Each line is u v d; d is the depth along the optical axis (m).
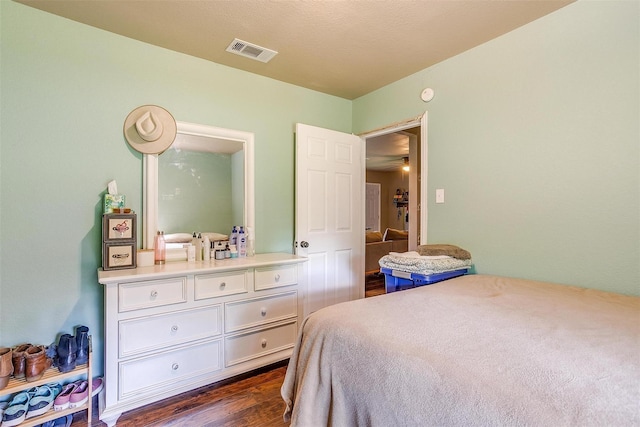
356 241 3.23
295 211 2.84
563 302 1.39
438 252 2.15
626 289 1.59
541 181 1.90
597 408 0.64
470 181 2.27
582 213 1.74
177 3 1.76
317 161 2.91
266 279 2.30
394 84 2.86
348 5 1.77
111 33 2.07
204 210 2.46
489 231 2.16
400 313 1.24
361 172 3.28
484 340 0.98
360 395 0.97
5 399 1.67
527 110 1.96
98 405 1.86
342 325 1.14
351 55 2.36
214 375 2.06
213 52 2.33
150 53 2.21
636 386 0.71
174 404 1.87
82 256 1.98
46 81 1.87
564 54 1.80
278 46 2.23
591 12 1.70
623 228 1.60
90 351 1.74
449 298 1.45
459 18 1.89
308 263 2.85
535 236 1.93
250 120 2.68
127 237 1.97
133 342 1.78
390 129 2.94
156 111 2.22
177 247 2.33
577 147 1.76
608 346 0.92
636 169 1.57
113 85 2.08
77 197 1.97
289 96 2.90
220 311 2.09
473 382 0.76
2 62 1.76
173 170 2.32
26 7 1.81
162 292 1.87
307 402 1.11
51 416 1.60
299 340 1.31
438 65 2.48
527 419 0.64
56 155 1.90
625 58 1.59
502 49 2.08
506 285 1.74
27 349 1.69
